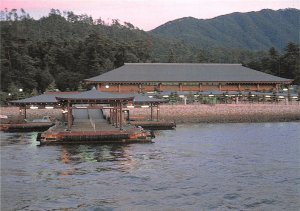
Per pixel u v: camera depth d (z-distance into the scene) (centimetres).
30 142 5391
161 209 2414
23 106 8525
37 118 8788
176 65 12506
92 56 16138
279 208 2436
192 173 3341
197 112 9500
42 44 16988
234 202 2542
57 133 5125
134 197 2652
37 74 15050
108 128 5900
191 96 10706
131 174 3309
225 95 10831
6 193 2759
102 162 3847
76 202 2559
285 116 9850
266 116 9775
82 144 5062
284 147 4866
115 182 3045
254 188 2859
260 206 2470
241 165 3681
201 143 5250
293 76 15812
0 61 14688
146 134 5259
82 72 16000
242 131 6988
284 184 2973
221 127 7931
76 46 17050
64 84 15312
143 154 4319
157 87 11675
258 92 11631
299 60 16075
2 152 4462
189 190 2809
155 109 9419
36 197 2667
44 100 7856
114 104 6178
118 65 17062
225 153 4384
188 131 7019
